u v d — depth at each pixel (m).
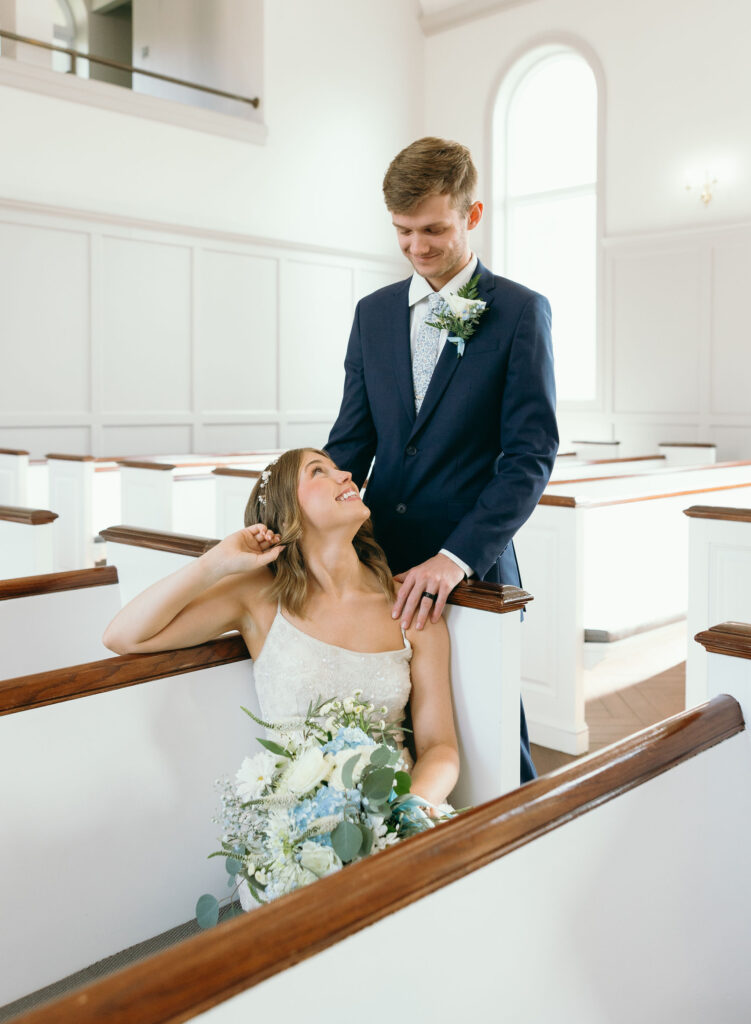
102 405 8.78
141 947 1.84
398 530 2.27
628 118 9.50
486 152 10.59
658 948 1.41
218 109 10.16
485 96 10.54
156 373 9.16
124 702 1.79
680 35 9.09
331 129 10.31
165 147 9.03
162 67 10.75
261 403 10.02
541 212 10.59
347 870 1.00
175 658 1.87
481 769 2.11
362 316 2.35
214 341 9.57
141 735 1.82
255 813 1.55
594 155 10.18
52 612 2.69
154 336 9.12
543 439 2.13
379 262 10.93
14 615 2.61
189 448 9.45
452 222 2.07
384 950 1.00
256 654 1.98
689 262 9.20
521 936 1.16
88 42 11.75
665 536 4.67
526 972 1.18
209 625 1.92
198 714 1.92
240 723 2.00
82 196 8.51
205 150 9.32
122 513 5.61
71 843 1.73
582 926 1.26
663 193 9.34
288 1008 0.92
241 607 1.96
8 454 5.98
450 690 2.14
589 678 4.81
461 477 2.21
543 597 3.94
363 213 10.72
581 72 10.16
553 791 1.21
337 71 10.30
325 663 1.94
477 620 2.08
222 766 1.96
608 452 9.63
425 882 1.04
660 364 9.50
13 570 3.81
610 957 1.31
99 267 8.66
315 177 10.23
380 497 2.30
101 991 0.80
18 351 8.22
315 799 1.50
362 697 1.97
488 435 2.21
